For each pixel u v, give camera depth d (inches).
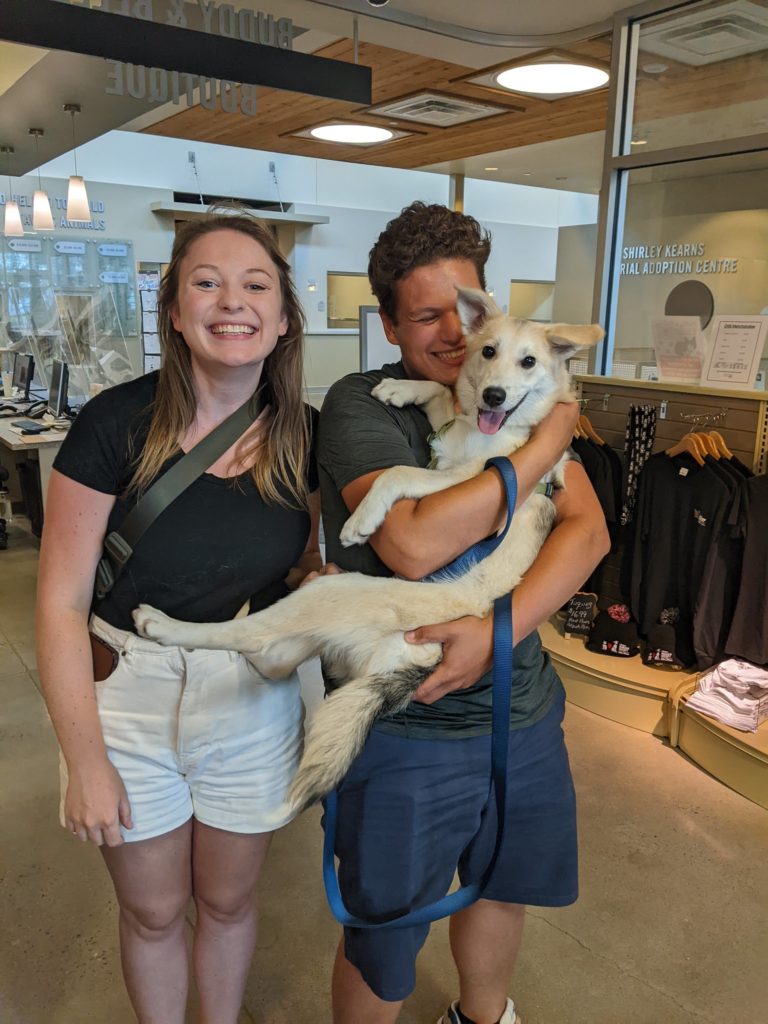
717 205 167.0
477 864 61.6
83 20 135.9
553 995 81.8
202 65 150.6
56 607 54.6
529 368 63.5
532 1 164.7
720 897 97.4
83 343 343.6
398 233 63.4
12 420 257.9
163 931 61.9
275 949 87.6
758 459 135.7
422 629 53.4
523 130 269.7
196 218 56.6
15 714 138.6
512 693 58.6
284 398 59.1
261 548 58.7
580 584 59.1
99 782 54.0
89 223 385.4
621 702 140.1
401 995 56.8
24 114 240.2
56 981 82.3
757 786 116.6
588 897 97.0
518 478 55.0
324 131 268.8
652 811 115.1
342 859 58.9
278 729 60.7
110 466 54.6
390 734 56.1
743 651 130.4
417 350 66.6
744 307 167.6
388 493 54.1
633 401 155.6
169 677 56.0
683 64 161.8
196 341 53.8
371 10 167.5
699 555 134.9
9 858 101.5
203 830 61.1
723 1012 80.1
